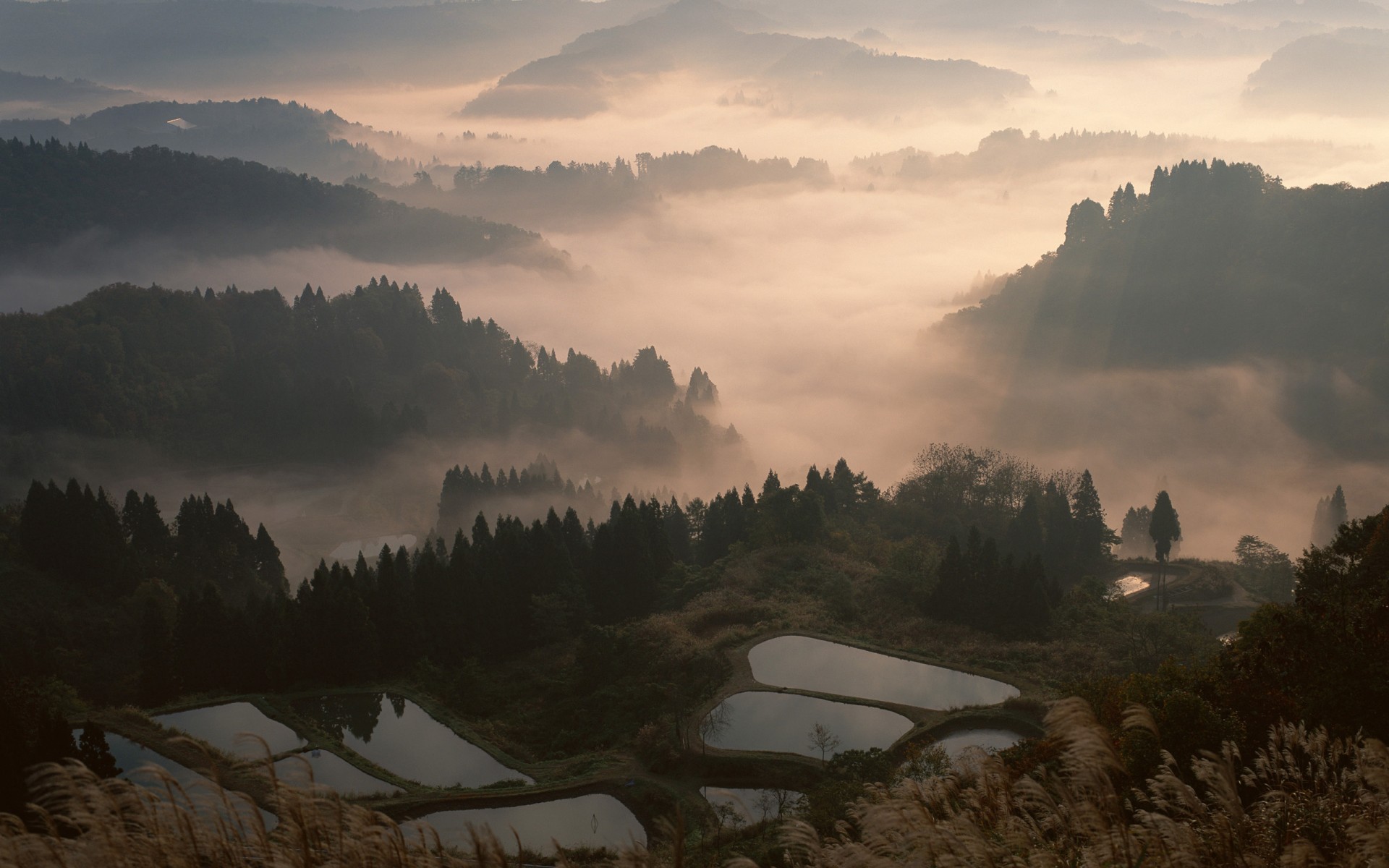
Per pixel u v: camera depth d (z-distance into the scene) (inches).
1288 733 644.1
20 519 5123.0
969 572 3125.0
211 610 2837.1
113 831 482.3
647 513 4067.4
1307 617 1263.5
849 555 3818.9
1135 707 528.1
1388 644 1144.8
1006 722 2027.6
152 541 5315.0
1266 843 545.6
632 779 1892.2
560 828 1749.5
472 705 2657.5
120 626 4170.8
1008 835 518.9
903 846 497.0
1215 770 534.9
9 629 3905.0
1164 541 4717.0
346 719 2477.9
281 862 476.7
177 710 2476.6
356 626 2815.0
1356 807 576.7
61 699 2276.1
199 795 507.8
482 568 3535.9
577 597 3476.9
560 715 2470.5
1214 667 1531.7
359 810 502.9
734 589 3218.5
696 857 1322.6
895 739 1993.1
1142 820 530.3
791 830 514.9
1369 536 1998.0
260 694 2635.3
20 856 474.3
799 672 2405.3
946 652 2593.5
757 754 1919.3
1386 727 1072.8
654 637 2679.6
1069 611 3208.7
